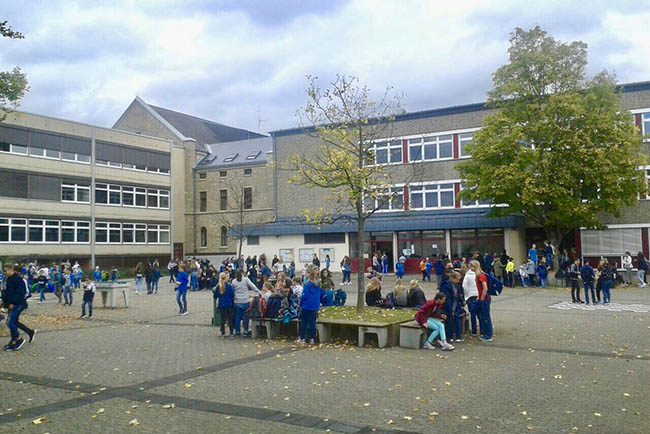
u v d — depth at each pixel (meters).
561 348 11.92
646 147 34.72
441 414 7.30
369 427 6.82
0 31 14.53
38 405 7.93
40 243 43.00
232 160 58.03
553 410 7.41
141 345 13.09
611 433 6.49
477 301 13.12
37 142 43.31
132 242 50.31
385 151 41.44
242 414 7.41
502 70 31.97
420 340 12.19
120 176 49.47
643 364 10.20
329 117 17.30
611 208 29.45
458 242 38.41
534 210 31.44
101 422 7.12
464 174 32.78
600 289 21.30
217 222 57.53
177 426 6.93
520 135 30.06
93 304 23.75
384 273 38.38
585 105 29.95
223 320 14.20
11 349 12.43
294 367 10.37
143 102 62.41
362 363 10.66
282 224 43.75
